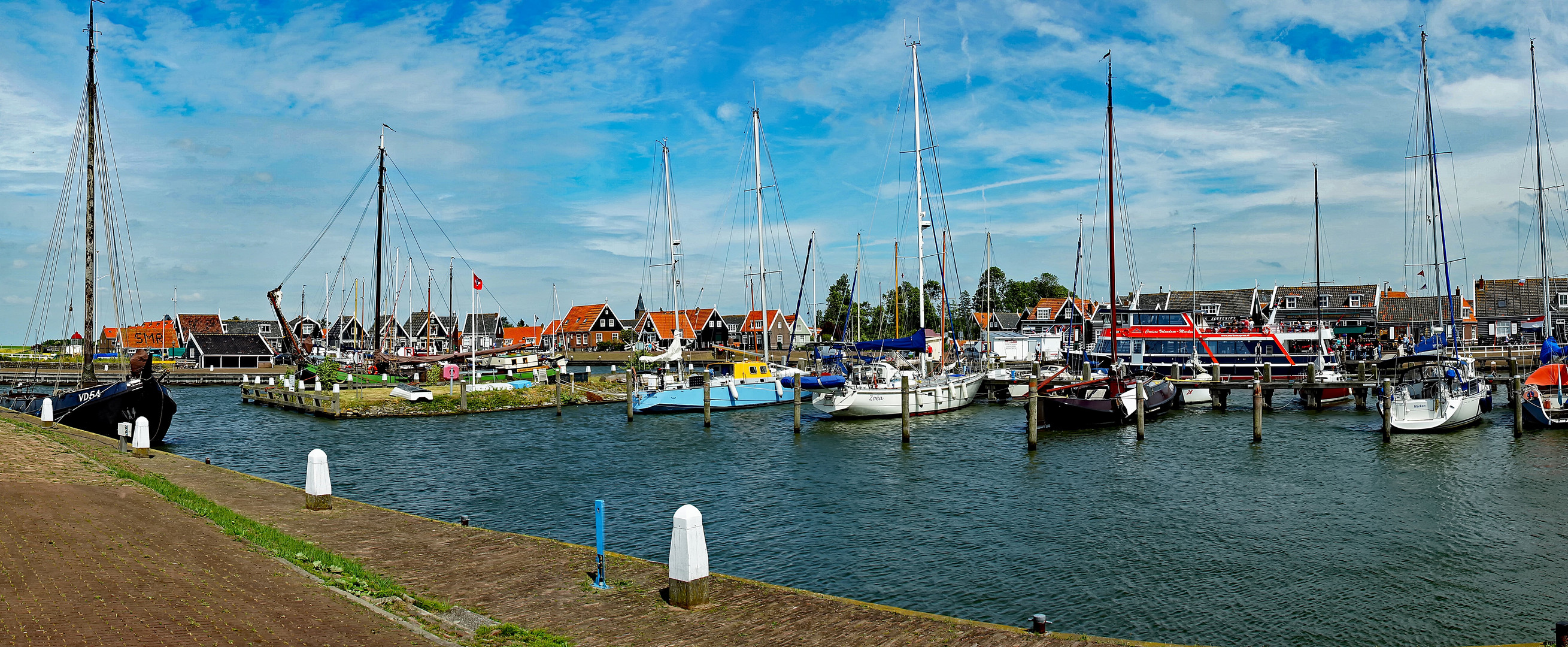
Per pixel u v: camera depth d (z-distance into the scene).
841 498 29.00
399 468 35.56
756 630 12.44
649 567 15.52
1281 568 20.92
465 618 12.35
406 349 107.94
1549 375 41.94
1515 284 89.56
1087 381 50.16
